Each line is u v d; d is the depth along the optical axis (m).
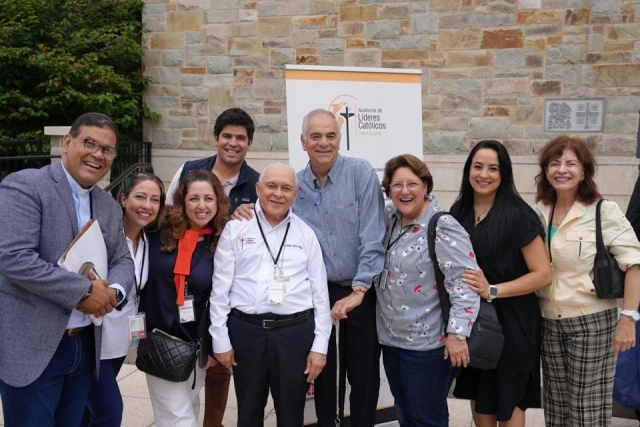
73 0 9.07
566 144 3.00
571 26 7.50
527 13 7.62
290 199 2.96
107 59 9.01
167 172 9.13
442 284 2.94
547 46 7.60
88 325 2.70
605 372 3.02
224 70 8.79
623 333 2.93
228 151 3.78
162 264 3.01
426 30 7.98
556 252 3.03
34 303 2.48
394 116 4.19
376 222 3.10
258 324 2.93
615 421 4.11
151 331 3.03
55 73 8.50
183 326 3.05
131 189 2.97
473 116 7.92
